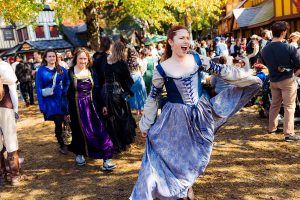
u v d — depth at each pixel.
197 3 11.98
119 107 5.18
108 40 5.20
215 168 4.55
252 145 5.36
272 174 4.25
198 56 3.26
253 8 26.02
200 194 3.85
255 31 24.27
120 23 22.97
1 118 4.41
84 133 4.66
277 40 5.24
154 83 3.21
